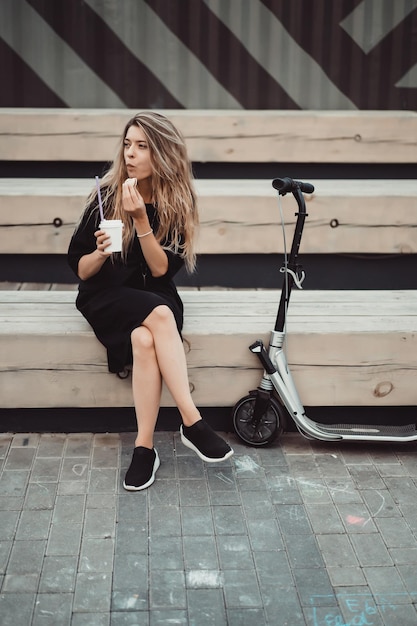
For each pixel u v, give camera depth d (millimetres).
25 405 3225
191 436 2881
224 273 4328
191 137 4621
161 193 2979
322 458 3156
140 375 2879
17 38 5004
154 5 5020
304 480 2984
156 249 2928
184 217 3023
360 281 4367
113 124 4539
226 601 2301
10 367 3176
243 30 5082
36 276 4270
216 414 3352
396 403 3311
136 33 5051
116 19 5023
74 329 3180
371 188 4387
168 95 5156
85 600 2289
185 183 3010
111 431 3346
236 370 3221
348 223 4203
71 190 4215
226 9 5047
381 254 4332
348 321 3350
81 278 3037
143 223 2867
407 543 2602
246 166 4773
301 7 5070
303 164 4785
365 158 4711
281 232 4207
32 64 5043
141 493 2863
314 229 4203
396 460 3158
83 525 2654
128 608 2262
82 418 3320
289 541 2600
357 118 4648
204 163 4754
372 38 5145
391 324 3318
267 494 2881
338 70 5180
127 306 2924
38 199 4109
